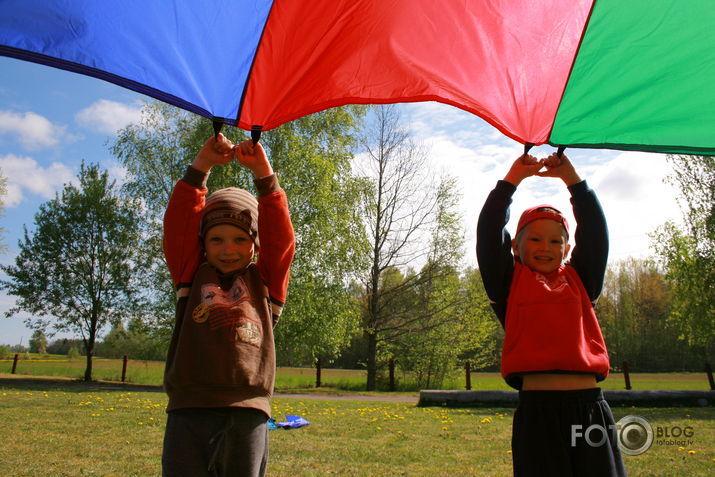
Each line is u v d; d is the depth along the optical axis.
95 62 2.08
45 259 17.58
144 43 2.07
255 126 2.31
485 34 2.35
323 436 5.18
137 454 3.95
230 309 1.93
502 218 2.35
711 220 16.11
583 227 2.37
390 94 2.48
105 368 23.53
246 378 1.81
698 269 16.31
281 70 2.29
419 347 19.81
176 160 17.41
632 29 2.33
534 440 1.95
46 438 4.55
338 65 2.37
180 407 1.75
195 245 2.08
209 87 2.25
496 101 2.54
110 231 17.77
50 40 1.99
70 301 17.61
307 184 16.62
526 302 2.15
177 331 1.96
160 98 2.23
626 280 38.62
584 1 2.25
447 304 19.86
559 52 2.41
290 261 2.23
